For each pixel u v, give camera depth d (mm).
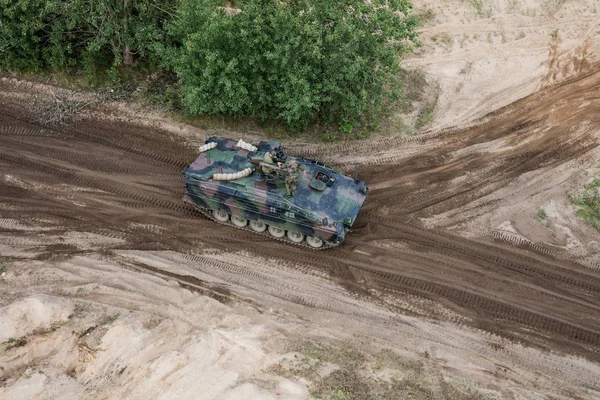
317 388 13312
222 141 19266
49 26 23547
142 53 22891
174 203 19703
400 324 16578
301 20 19859
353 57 20031
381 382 13984
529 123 23203
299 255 18344
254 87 20906
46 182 20078
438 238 19000
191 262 17922
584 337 16516
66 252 17938
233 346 14469
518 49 25828
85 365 14172
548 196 20453
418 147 22266
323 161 21516
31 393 13102
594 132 22766
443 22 26891
